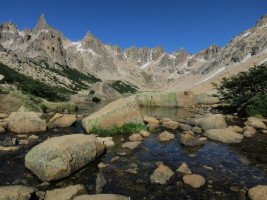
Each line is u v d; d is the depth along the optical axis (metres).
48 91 46.56
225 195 6.66
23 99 26.73
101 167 8.77
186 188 7.07
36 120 15.44
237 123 18.66
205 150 11.12
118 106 15.68
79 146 8.86
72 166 8.15
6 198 5.77
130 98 16.97
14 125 14.93
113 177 7.88
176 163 9.30
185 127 16.06
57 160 7.75
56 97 48.91
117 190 6.96
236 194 6.71
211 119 16.36
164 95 39.41
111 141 12.22
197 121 17.33
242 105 23.84
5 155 10.09
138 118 16.12
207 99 41.50
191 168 8.74
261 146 11.68
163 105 38.69
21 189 6.32
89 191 6.89
